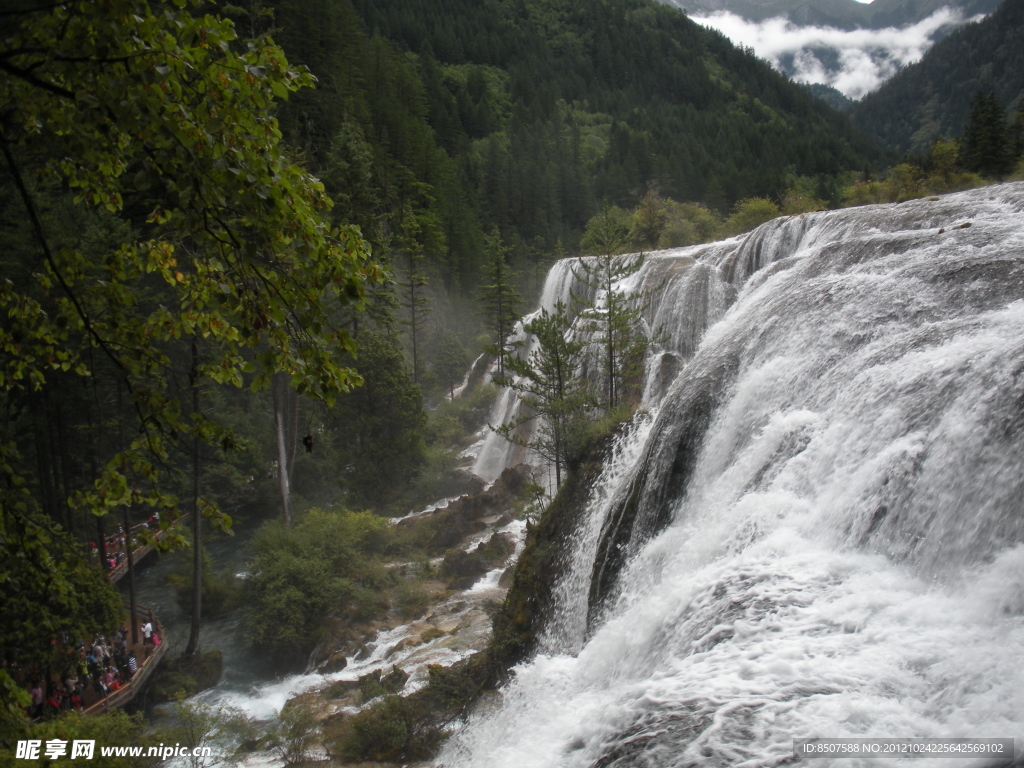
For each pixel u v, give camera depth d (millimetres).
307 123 64062
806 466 11211
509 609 18859
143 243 5930
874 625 7609
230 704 23594
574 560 18109
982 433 8367
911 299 13227
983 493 7918
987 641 6652
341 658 25328
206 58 4816
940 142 60594
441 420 49875
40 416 28047
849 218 24344
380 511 39312
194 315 5938
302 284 5309
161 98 4551
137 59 4531
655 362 28969
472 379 58250
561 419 24531
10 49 4367
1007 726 5465
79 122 4922
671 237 68875
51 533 6477
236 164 4859
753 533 10789
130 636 27094
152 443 5879
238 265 5367
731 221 72438
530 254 96938
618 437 20750
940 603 7504
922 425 9516
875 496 9375
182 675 24906
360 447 41438
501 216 106000
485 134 157125
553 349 26156
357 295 5379
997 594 7031
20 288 18906
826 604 8250
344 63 83125
